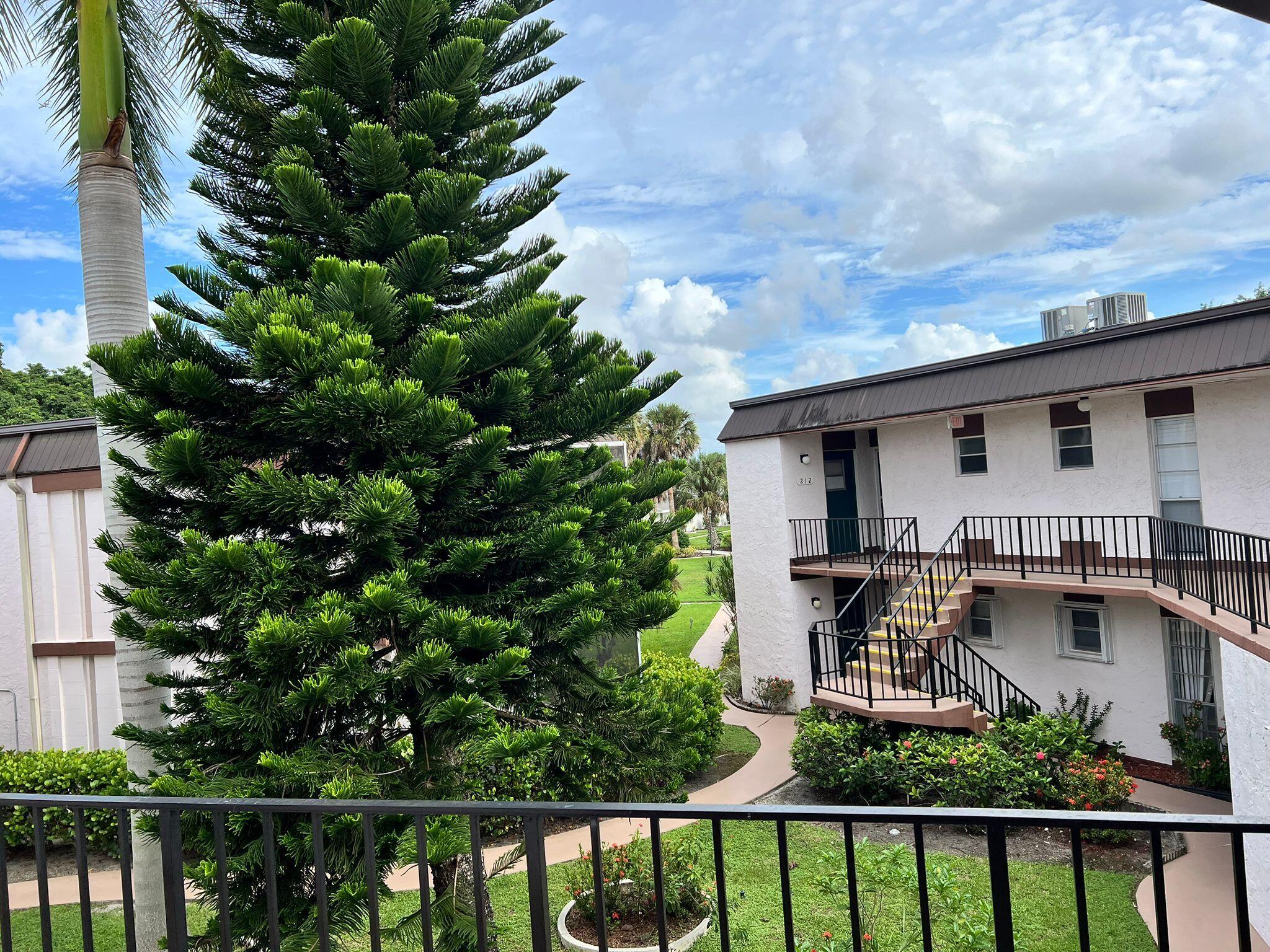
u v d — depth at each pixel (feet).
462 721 16.30
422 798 17.02
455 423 17.21
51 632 37.73
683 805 5.91
